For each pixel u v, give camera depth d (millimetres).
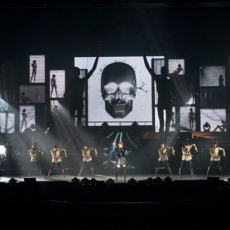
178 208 22734
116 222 22500
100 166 39875
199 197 25016
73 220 22594
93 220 22594
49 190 24922
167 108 42844
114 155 41906
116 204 22844
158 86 42969
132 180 25734
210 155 37594
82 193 24781
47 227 22453
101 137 44875
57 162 35188
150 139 47031
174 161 41000
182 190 25141
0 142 45000
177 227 22344
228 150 40875
